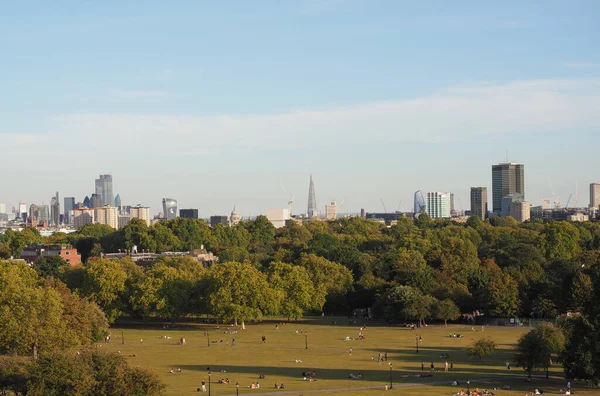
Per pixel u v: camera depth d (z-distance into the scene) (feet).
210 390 586.45
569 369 587.68
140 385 495.82
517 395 562.66
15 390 483.10
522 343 629.10
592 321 589.32
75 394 470.80
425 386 600.39
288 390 588.09
